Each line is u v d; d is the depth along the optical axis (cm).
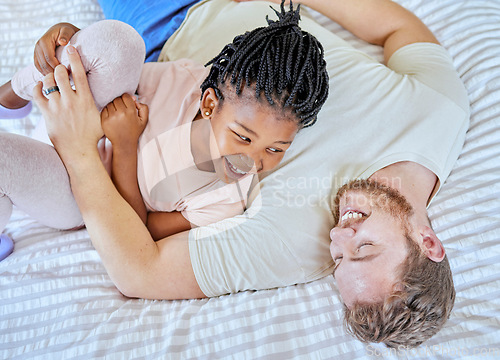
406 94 109
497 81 119
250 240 101
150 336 96
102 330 96
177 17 126
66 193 99
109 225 98
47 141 106
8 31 135
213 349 95
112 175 103
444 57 120
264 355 94
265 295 104
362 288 88
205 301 105
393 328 85
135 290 101
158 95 105
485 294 100
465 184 112
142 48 98
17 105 110
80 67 94
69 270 105
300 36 93
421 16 133
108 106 100
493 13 129
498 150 113
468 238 106
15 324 97
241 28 116
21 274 103
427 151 105
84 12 137
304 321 99
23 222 113
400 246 89
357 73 111
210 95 96
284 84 89
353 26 130
